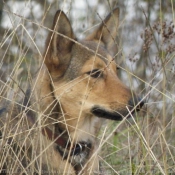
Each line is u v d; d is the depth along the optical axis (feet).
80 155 38.78
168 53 45.50
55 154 38.34
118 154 45.44
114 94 38.04
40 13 75.61
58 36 38.65
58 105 38.42
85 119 39.50
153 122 43.19
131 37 69.72
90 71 38.40
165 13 63.36
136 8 70.03
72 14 69.21
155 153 43.14
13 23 45.01
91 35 42.83
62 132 37.96
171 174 39.52
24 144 38.06
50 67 38.65
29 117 39.11
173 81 47.14
